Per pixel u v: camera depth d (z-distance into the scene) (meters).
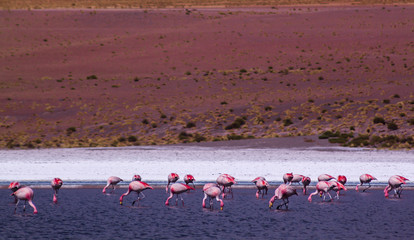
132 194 87.12
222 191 90.31
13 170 112.50
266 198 84.19
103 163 126.25
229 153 147.75
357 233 60.19
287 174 89.19
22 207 74.50
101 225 63.38
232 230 61.22
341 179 90.06
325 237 58.38
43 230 60.41
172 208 74.94
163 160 132.88
